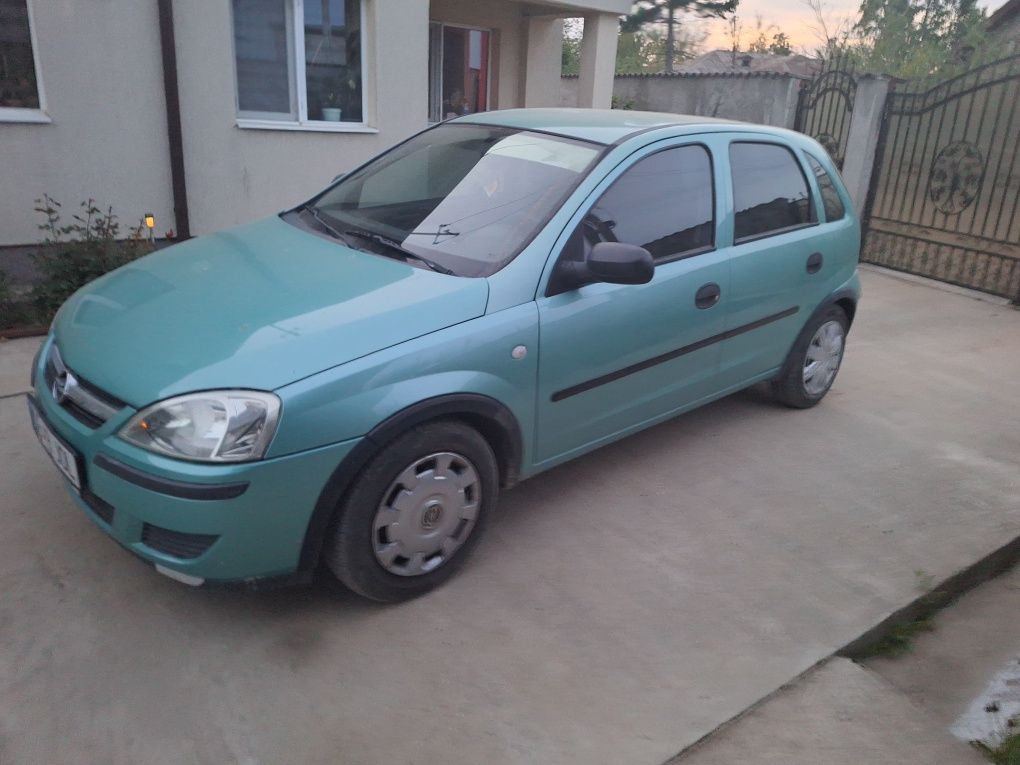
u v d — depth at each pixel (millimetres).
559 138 3680
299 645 2727
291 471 2490
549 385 3209
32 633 2699
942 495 4055
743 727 2496
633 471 4117
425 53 8344
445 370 2805
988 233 10227
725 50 36562
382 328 2730
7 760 2225
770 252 4180
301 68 7594
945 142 9961
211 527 2436
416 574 2945
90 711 2404
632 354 3533
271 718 2420
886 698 2662
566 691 2594
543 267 3143
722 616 3010
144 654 2643
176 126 6824
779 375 4742
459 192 3570
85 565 3061
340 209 3832
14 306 5535
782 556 3430
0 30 6023
